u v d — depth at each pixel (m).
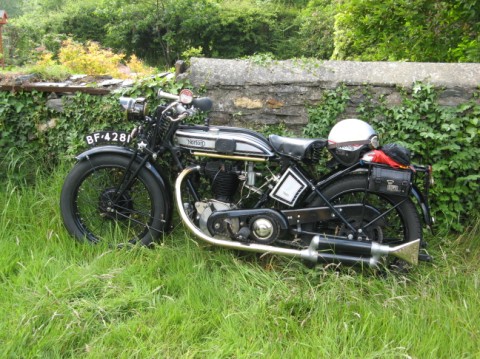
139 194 3.67
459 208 3.55
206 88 3.71
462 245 3.50
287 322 2.69
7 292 2.87
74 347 2.55
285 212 3.19
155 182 3.34
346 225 3.16
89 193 3.60
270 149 3.23
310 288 2.96
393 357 2.46
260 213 3.18
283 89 3.66
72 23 15.69
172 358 2.49
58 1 18.00
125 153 3.31
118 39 14.70
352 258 3.08
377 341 2.60
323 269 3.01
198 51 5.01
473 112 3.46
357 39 5.23
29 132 3.98
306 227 3.26
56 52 10.81
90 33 15.80
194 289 2.94
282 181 3.21
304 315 2.77
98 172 3.60
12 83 3.86
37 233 3.45
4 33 11.89
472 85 3.45
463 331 2.60
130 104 3.28
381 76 3.57
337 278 2.97
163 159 3.75
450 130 3.50
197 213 3.31
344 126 3.15
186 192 3.52
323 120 3.62
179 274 3.05
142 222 3.49
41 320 2.64
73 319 2.64
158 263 3.17
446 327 2.62
